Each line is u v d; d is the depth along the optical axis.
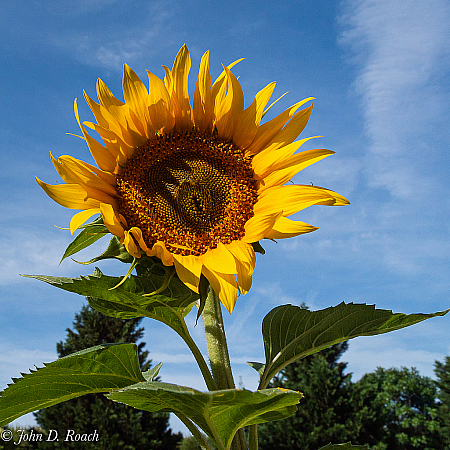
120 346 0.45
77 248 0.47
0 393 0.43
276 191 0.49
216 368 0.46
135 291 0.44
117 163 0.49
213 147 0.51
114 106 0.48
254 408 0.37
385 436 3.81
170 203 0.49
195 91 0.51
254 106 0.51
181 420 0.45
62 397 0.47
